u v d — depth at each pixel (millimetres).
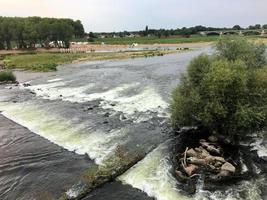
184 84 30266
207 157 23172
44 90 54719
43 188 21859
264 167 22719
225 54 32031
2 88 60688
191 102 27906
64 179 22766
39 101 46312
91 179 21578
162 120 33594
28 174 24016
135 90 48125
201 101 27125
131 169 23328
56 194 20938
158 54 107188
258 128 27141
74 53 131250
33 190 21719
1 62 106688
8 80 69500
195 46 150500
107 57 106438
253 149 25562
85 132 31500
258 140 27031
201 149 25047
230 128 26344
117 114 36625
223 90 26000
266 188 20094
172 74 60719
